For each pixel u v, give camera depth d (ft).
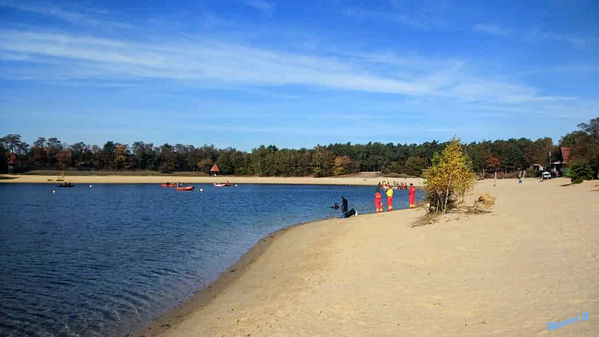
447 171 75.15
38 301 43.57
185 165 542.57
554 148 362.12
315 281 42.57
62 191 281.13
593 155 166.30
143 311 40.06
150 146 550.77
